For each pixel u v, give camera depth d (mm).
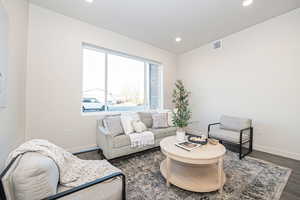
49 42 2404
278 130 2701
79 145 2742
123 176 1105
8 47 1423
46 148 1143
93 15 2582
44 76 2365
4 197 770
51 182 916
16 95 1778
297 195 1558
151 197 1517
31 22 2236
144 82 4074
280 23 2656
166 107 4457
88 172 1303
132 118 2961
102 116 3027
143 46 3773
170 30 3164
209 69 3850
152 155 2621
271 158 2518
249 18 2752
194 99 4223
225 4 2354
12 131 1622
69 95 2625
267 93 2838
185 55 4492
